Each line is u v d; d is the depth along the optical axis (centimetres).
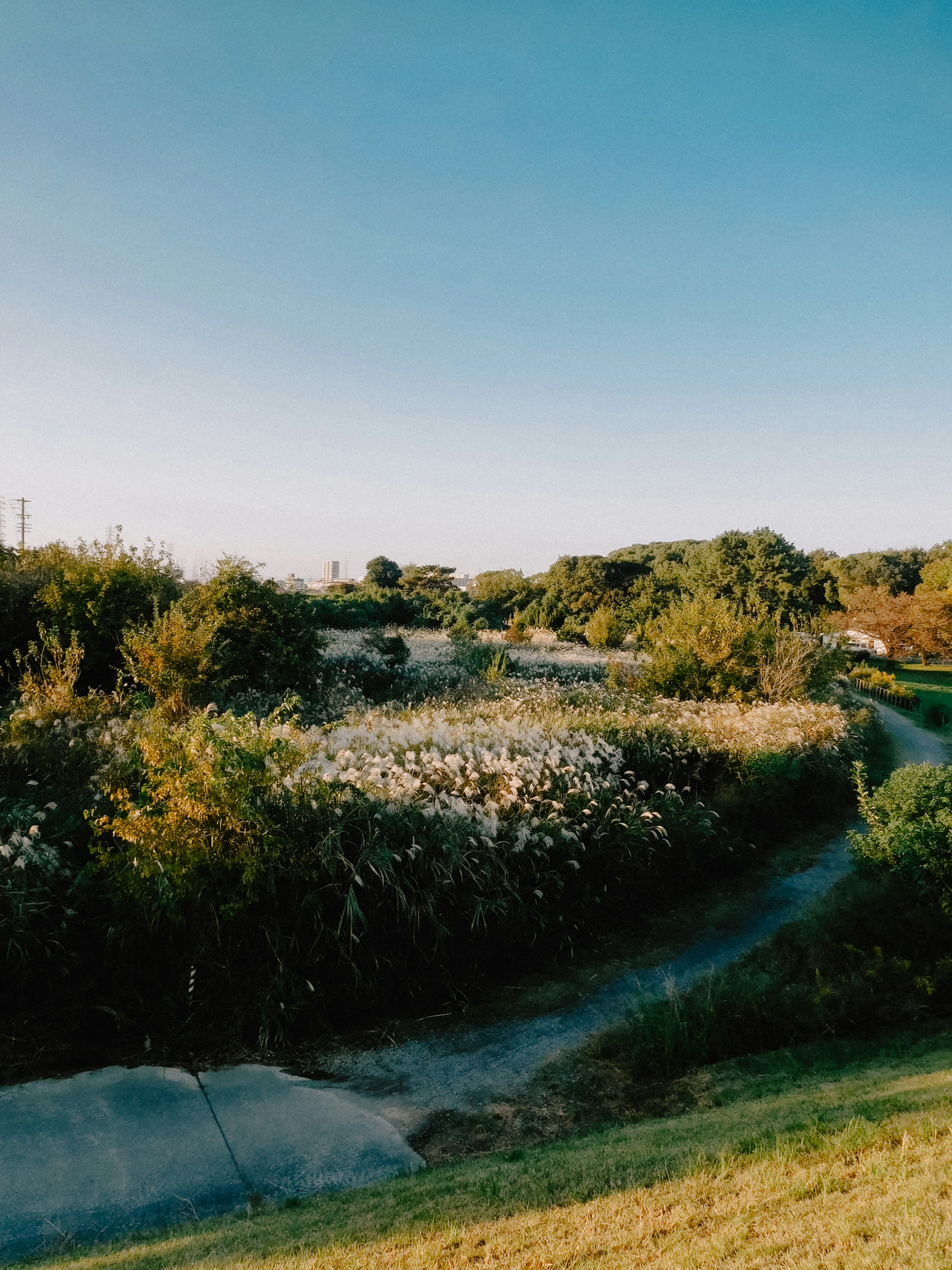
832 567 7844
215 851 618
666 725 1346
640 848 899
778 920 891
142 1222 396
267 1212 402
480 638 3644
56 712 1050
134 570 1622
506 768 871
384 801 745
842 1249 256
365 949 640
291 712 1427
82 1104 491
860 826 1330
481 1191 374
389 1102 524
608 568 6247
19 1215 394
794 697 1912
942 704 3152
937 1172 299
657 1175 358
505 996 683
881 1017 604
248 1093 521
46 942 568
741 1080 534
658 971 747
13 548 1953
